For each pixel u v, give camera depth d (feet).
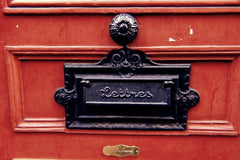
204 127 3.29
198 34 3.02
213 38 3.03
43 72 3.25
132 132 3.36
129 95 3.11
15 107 3.32
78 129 3.38
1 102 3.35
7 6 3.04
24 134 3.44
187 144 3.39
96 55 3.13
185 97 3.16
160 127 3.26
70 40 3.11
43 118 3.40
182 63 3.12
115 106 3.17
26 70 3.25
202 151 3.39
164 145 3.41
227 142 3.34
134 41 3.07
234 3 2.88
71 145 3.47
